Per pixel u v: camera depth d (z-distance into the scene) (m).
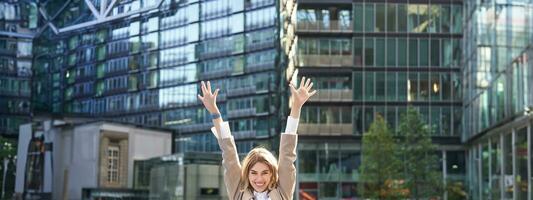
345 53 63.16
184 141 66.69
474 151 60.59
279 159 5.57
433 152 55.28
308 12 62.91
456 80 63.75
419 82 63.62
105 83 66.81
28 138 68.06
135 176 65.88
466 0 61.25
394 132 62.56
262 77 62.06
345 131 62.72
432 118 63.62
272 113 61.44
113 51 65.19
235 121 64.06
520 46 44.47
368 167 51.75
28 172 67.81
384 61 63.47
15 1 67.38
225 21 62.03
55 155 68.06
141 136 66.75
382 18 63.62
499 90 49.75
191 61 63.91
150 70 65.00
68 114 68.62
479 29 55.28
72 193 66.88
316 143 62.81
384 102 63.12
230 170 5.52
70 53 67.38
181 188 54.81
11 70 68.19
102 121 65.44
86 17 61.09
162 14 59.28
